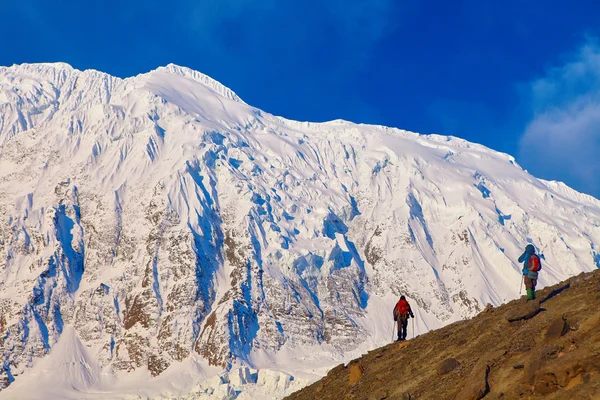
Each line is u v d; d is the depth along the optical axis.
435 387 27.08
